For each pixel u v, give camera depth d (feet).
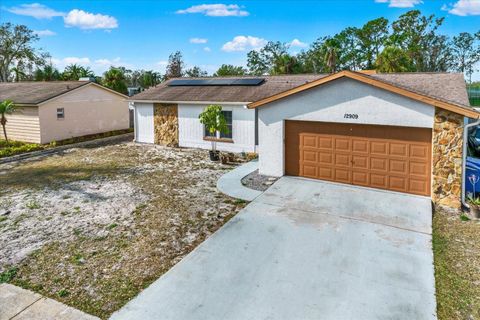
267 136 43.24
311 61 203.82
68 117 72.90
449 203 33.47
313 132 40.78
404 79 48.42
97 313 18.62
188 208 33.47
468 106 33.27
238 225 29.17
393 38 173.88
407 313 18.30
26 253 25.18
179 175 45.47
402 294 19.86
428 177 35.06
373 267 22.66
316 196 35.76
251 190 38.11
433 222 29.84
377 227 28.50
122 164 52.03
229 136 58.65
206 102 58.13
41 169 50.08
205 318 18.06
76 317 18.26
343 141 39.14
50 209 33.78
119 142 72.02
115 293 20.35
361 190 37.47
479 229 28.30
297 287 20.61
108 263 23.70
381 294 19.88
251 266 22.93
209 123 52.16
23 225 30.09
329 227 28.60
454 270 22.33
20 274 22.47
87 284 21.30
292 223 29.45
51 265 23.53
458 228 28.58
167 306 19.04
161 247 25.86
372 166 37.88
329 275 21.80
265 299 19.53
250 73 216.95
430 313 18.29
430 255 24.13
